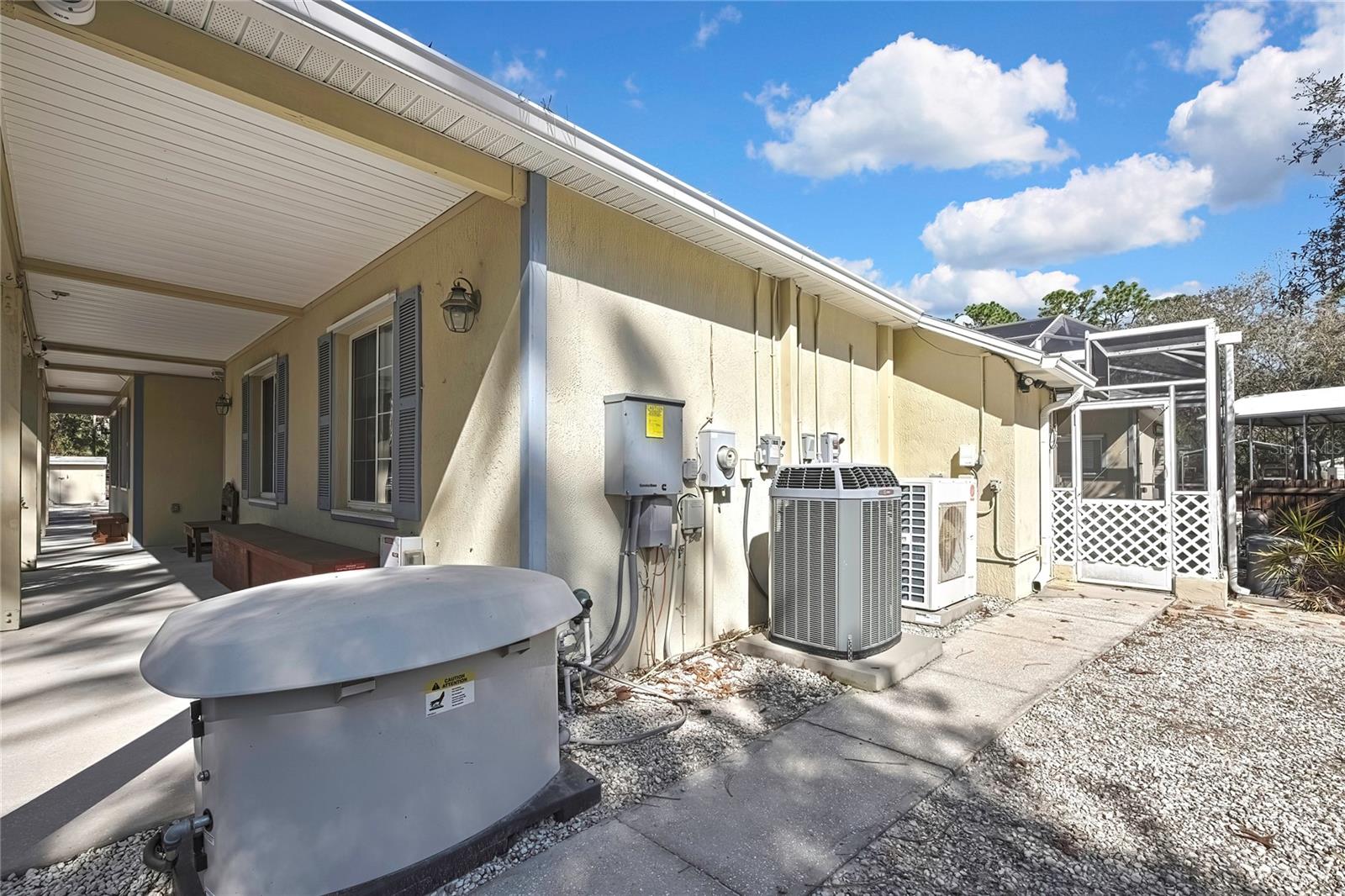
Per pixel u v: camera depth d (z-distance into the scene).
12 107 2.86
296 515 6.58
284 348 6.91
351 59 2.46
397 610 1.84
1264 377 14.59
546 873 2.00
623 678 3.87
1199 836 2.30
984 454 6.41
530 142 3.10
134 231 4.43
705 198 3.97
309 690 1.70
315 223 4.27
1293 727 3.30
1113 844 2.24
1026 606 6.11
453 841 1.95
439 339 4.25
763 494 5.20
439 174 3.14
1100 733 3.22
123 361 9.13
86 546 10.41
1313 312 13.70
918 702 3.55
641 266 4.16
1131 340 7.68
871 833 2.26
